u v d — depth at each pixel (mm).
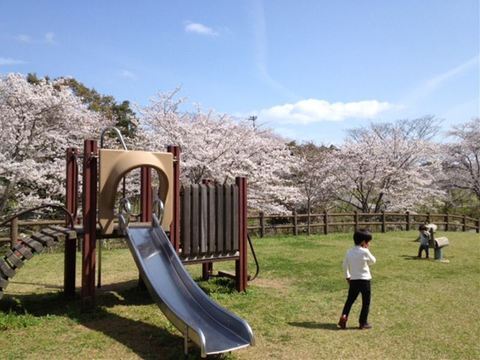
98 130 15922
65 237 5492
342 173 20203
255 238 14062
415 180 20406
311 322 5242
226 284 7223
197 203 6441
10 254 5359
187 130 13828
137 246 5441
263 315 5504
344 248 11953
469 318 5477
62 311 5582
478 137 24719
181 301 4754
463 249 12633
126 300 6223
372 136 21875
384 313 5680
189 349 4152
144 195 6676
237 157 13984
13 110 12211
